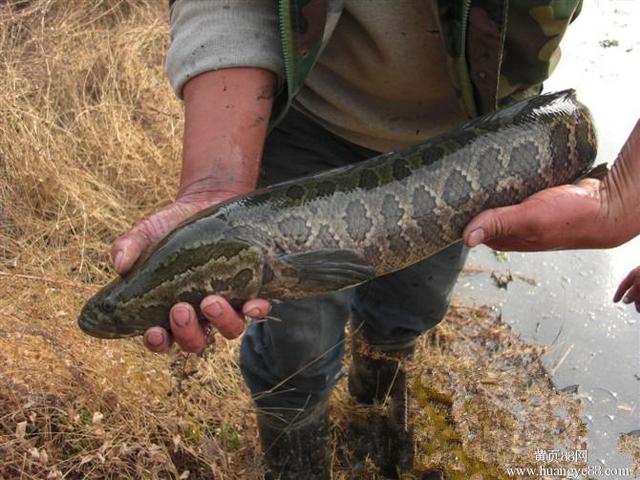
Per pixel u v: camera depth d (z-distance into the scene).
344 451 1.17
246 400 1.13
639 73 1.80
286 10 0.66
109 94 1.62
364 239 0.74
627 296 0.97
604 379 1.25
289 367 0.88
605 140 1.59
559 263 1.45
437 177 0.76
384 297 0.99
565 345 1.31
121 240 0.70
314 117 0.82
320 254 0.71
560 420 1.16
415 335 1.06
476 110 0.78
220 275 0.67
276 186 0.73
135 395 1.04
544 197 0.71
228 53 0.69
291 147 0.84
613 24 1.98
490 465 1.08
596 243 0.74
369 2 0.73
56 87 1.60
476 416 1.14
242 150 0.71
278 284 0.70
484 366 1.23
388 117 0.81
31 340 1.06
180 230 0.68
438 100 0.81
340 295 0.86
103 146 1.51
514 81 0.78
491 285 1.42
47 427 0.99
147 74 1.70
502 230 0.71
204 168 0.71
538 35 0.73
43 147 1.43
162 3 1.96
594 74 1.80
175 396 1.07
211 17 0.71
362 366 1.12
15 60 1.62
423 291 0.96
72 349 1.06
